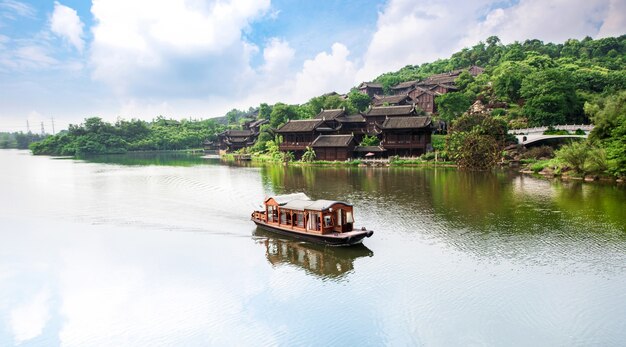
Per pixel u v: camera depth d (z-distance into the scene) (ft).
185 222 137.28
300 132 385.50
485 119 295.48
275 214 126.11
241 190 203.82
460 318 70.08
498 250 102.78
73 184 239.71
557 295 77.51
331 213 111.45
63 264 100.53
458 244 108.17
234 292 82.48
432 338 64.44
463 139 284.20
